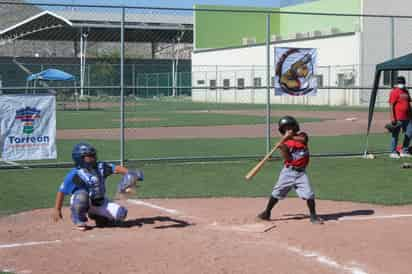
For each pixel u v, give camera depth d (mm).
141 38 59031
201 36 59000
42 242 8102
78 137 23172
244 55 54438
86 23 49219
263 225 8977
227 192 11930
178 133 25172
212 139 22594
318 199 11219
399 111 16609
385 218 9555
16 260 7273
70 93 54094
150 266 6980
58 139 22312
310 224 9055
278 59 15734
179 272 6762
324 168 14922
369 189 12211
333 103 47938
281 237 8305
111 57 59375
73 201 8820
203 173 14203
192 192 11906
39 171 14422
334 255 7426
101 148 19438
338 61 46875
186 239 8203
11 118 13555
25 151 13742
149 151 18812
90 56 61000
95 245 7918
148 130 26641
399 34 45188
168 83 59844
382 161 16156
